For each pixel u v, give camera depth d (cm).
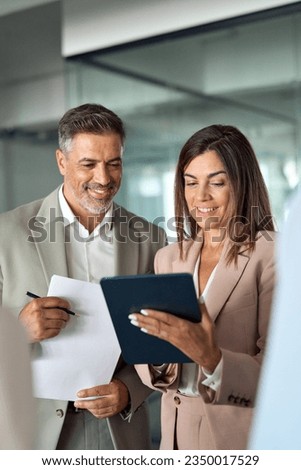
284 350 58
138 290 172
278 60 382
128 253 234
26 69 647
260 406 58
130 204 434
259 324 194
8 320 97
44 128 675
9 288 226
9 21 514
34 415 97
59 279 212
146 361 186
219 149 197
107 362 211
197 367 194
